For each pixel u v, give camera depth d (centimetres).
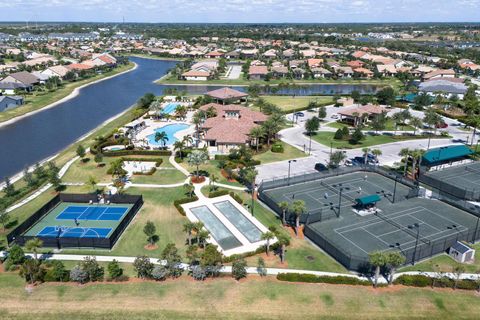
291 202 7012
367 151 8962
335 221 6397
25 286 4756
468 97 14838
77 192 7531
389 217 6544
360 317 4291
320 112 12888
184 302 4466
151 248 5644
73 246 5659
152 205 6988
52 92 18012
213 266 4934
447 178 8319
